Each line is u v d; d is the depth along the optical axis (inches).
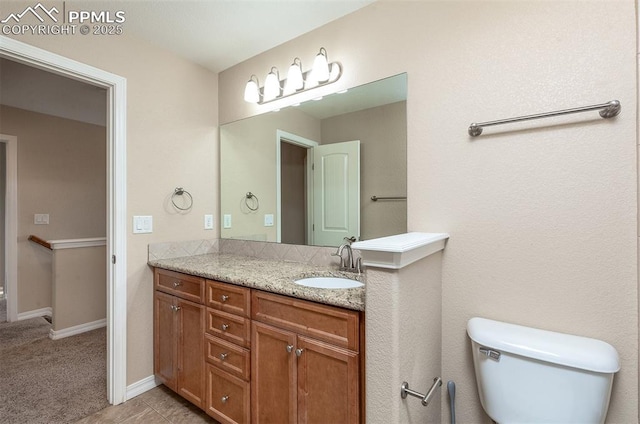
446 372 55.9
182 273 70.9
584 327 44.4
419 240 43.3
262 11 66.5
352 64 67.2
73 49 64.7
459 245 54.4
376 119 64.4
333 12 67.2
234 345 59.5
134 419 66.8
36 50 59.5
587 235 44.2
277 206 81.7
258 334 55.7
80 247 117.9
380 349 40.2
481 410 52.9
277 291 52.1
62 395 75.1
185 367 69.7
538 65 47.5
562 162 45.8
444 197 55.8
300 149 77.0
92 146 153.1
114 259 72.1
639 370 41.1
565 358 39.4
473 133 52.2
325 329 47.2
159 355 77.0
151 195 78.7
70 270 114.9
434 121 56.8
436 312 53.9
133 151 74.9
